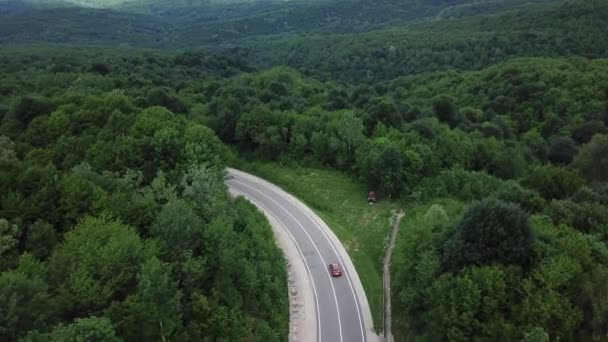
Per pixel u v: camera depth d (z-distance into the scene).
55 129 72.19
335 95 144.62
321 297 65.06
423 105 142.00
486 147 104.31
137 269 41.59
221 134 108.94
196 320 44.22
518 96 151.62
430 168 93.00
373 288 66.56
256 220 74.25
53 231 46.25
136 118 74.75
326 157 102.00
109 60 199.50
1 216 47.12
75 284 38.44
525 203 58.31
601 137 86.62
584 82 146.12
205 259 47.22
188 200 58.78
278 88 149.12
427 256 50.66
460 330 43.53
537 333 38.59
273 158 104.44
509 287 43.66
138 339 39.25
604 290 40.34
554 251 45.16
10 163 54.78
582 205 55.22
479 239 46.75
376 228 80.50
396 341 55.28
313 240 78.12
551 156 115.19
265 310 56.59
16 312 33.94
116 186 54.81
